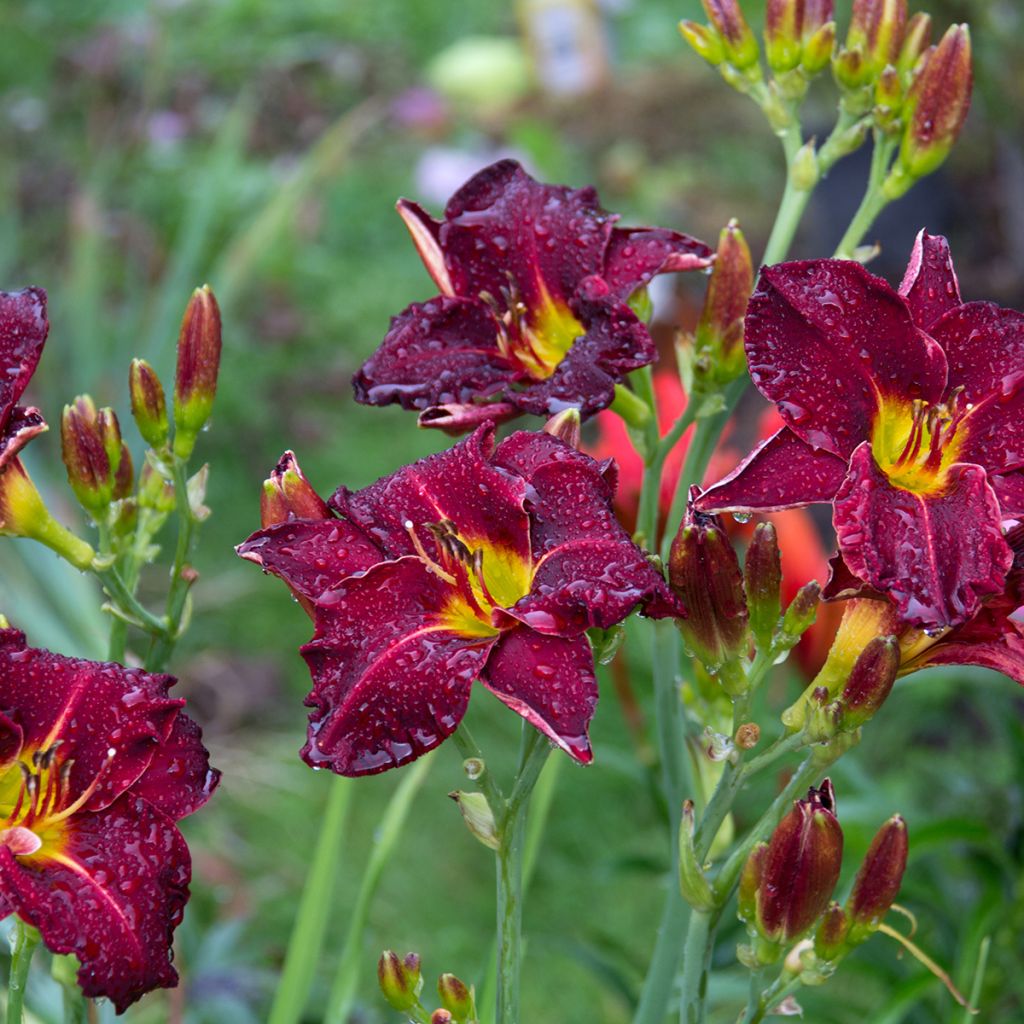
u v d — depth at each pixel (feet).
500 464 2.08
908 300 2.09
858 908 2.11
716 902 2.14
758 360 2.03
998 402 2.08
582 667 1.98
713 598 2.11
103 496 2.26
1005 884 3.00
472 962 4.14
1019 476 2.08
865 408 2.05
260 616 5.45
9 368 2.08
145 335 5.53
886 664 2.04
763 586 2.12
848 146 2.48
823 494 2.02
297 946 2.57
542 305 2.31
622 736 4.69
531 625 1.99
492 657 2.00
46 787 2.03
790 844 2.06
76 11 8.75
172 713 2.06
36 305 2.09
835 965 2.12
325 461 6.03
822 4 2.47
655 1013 2.43
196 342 2.29
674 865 2.41
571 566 2.02
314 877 2.58
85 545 2.24
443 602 2.05
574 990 4.12
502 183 2.32
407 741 1.99
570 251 2.30
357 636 2.02
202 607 5.29
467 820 2.15
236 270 4.78
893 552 1.97
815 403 2.03
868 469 1.99
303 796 4.70
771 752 2.12
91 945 1.98
